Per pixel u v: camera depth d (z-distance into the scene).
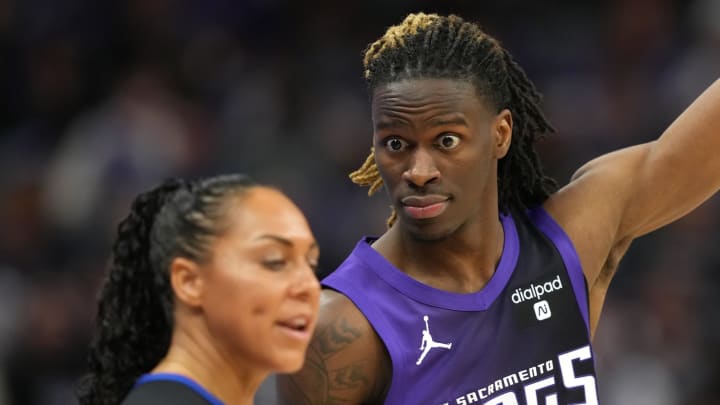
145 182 27.73
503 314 9.97
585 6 31.17
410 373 9.59
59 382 24.36
